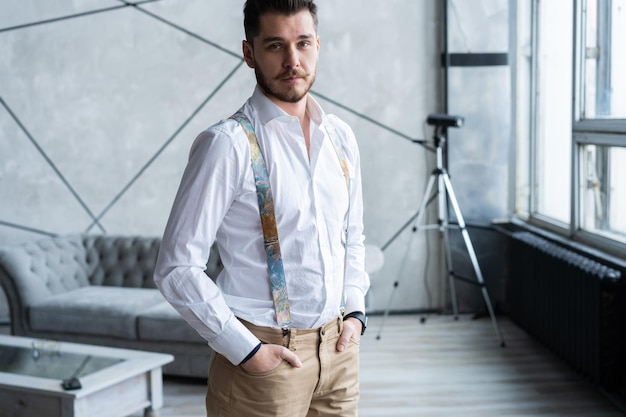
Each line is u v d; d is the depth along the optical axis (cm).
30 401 359
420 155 617
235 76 609
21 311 504
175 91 609
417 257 624
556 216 547
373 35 608
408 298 627
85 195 616
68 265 548
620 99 430
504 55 597
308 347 192
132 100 610
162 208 618
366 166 617
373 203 620
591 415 405
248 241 186
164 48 606
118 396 375
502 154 607
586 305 427
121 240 566
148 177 616
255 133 185
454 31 595
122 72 607
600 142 450
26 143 610
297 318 189
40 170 612
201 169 181
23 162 611
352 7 605
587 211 488
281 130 186
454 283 618
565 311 459
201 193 181
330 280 191
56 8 601
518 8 593
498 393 442
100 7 602
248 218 185
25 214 614
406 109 614
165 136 613
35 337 500
